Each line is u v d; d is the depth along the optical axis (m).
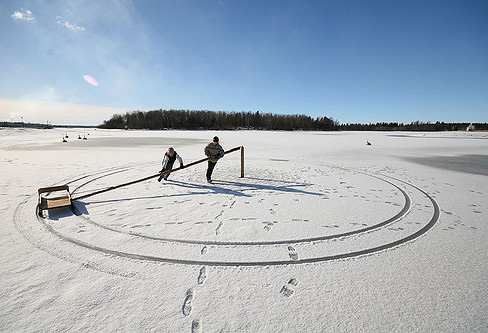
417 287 2.75
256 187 7.17
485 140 31.84
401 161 12.90
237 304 2.47
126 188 6.95
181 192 6.56
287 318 2.30
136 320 2.26
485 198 6.26
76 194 6.36
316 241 3.82
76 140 27.09
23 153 14.79
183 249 3.52
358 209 5.35
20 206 5.27
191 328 2.18
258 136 39.91
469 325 2.24
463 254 3.48
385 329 2.19
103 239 3.80
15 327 2.16
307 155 15.30
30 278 2.82
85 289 2.65
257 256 3.36
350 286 2.76
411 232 4.20
